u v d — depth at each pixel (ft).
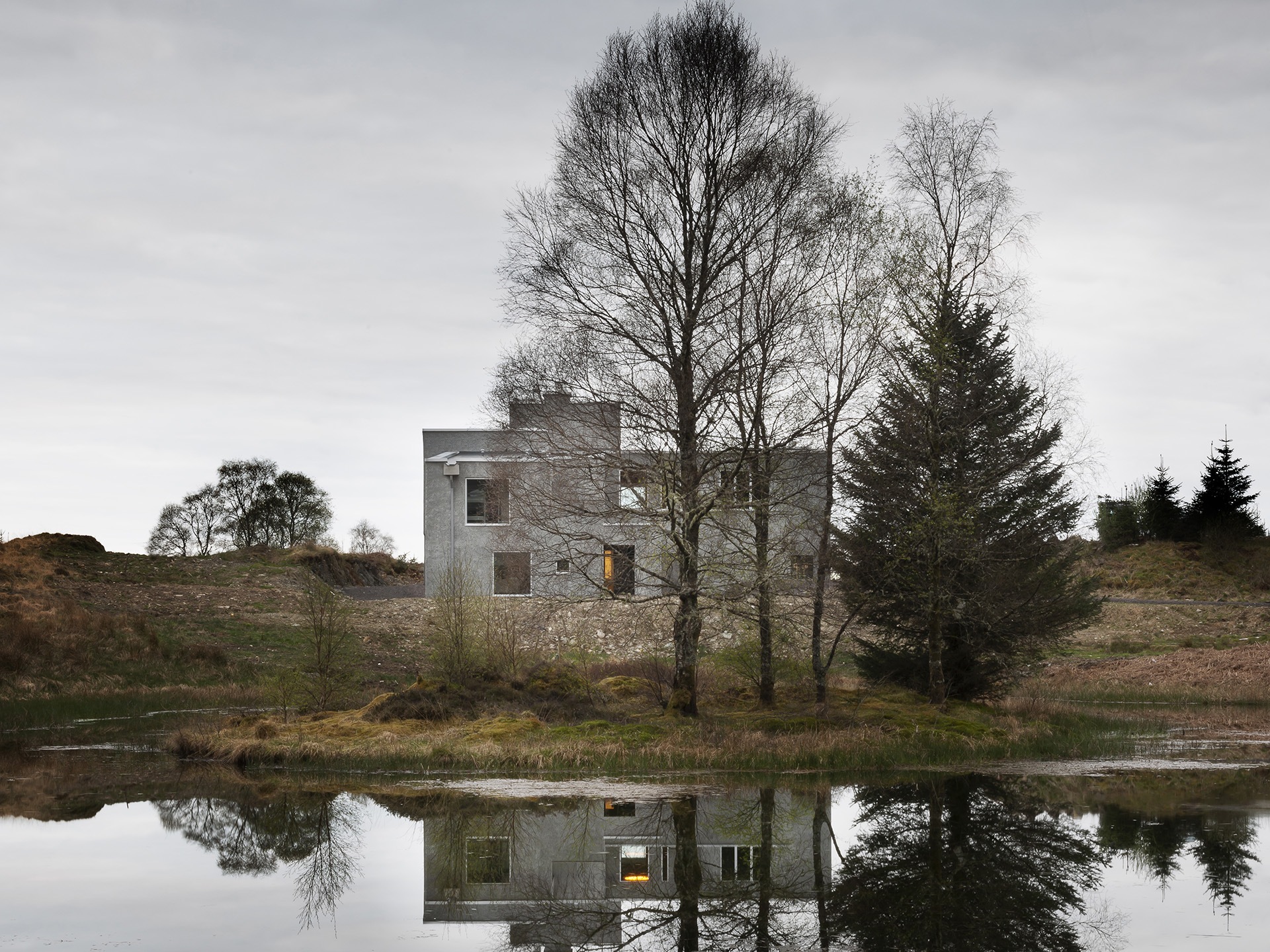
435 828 50.85
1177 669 125.49
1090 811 54.65
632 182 73.51
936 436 79.41
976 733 76.02
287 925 36.37
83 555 156.25
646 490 73.46
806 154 74.08
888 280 77.05
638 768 65.51
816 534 79.10
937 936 34.91
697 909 38.60
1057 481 86.58
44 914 37.24
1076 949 33.22
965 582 82.07
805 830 50.42
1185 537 219.20
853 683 100.17
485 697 81.92
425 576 145.59
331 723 77.30
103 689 96.84
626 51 74.43
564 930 36.24
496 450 75.82
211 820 52.60
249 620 127.03
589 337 72.54
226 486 241.55
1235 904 38.29
